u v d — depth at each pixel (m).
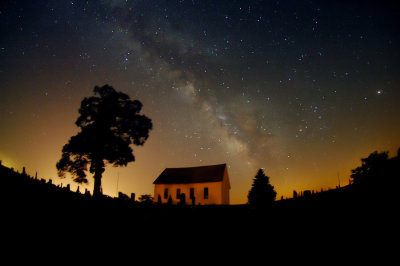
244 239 12.09
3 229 9.34
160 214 16.44
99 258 9.08
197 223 15.12
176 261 9.73
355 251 8.55
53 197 14.91
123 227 12.91
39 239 9.38
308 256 9.07
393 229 9.18
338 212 12.42
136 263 9.20
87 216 13.26
